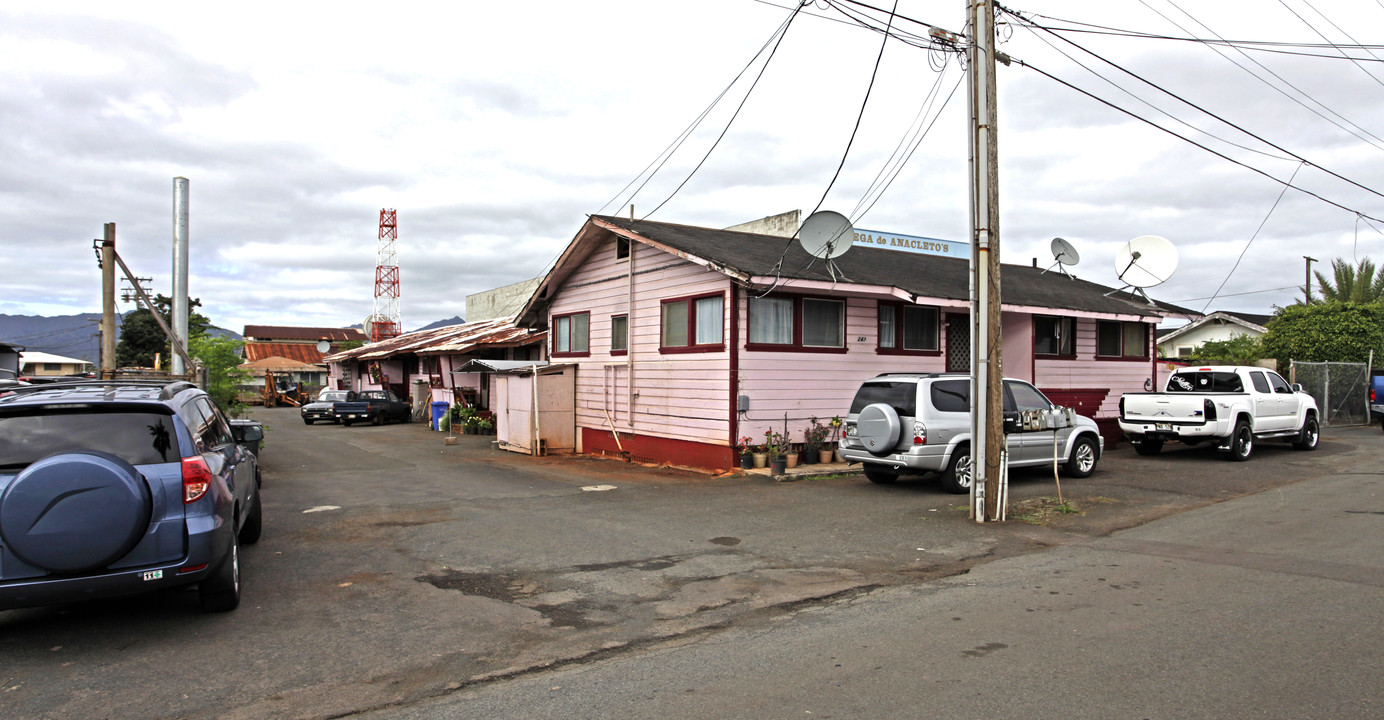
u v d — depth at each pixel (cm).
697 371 1477
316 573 720
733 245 1589
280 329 8362
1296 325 2816
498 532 899
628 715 416
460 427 2623
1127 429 1638
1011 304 1630
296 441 2277
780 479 1314
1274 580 667
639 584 683
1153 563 737
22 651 523
